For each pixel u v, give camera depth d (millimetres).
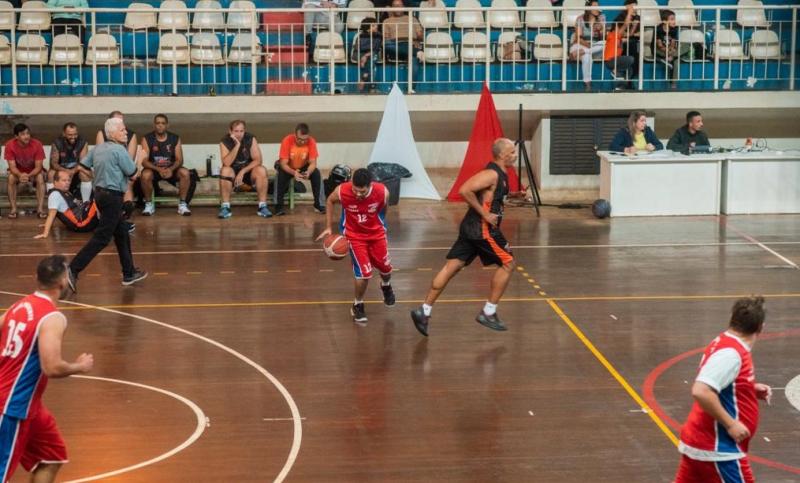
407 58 20469
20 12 20375
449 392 10094
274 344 11570
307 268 14953
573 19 21109
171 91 20328
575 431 9117
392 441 8906
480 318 11875
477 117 19719
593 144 20094
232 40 21031
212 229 17641
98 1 21609
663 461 8484
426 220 18438
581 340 11688
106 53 20250
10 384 7078
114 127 13562
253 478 8148
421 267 14984
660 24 20625
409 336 11867
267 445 8812
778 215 18781
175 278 14406
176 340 11711
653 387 10211
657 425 9250
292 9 19344
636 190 18578
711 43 20922
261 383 10344
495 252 11594
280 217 18625
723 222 18156
